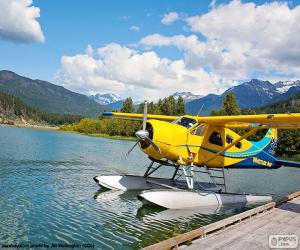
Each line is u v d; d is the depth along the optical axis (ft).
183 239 20.10
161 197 33.53
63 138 173.58
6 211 30.25
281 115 31.12
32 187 41.81
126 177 42.34
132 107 255.09
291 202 36.24
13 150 88.69
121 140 199.31
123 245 23.76
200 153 36.76
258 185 58.70
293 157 156.76
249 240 21.72
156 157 35.53
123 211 32.68
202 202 36.58
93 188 43.16
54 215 30.01
